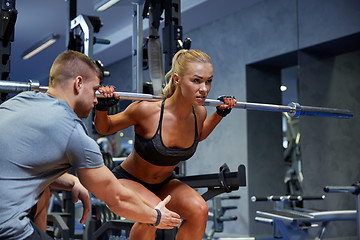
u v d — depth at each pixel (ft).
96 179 4.27
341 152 16.43
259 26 18.39
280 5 17.62
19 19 21.36
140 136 5.77
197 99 5.37
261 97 18.97
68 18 10.86
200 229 5.52
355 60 17.12
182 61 5.40
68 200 10.57
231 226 18.63
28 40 24.50
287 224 11.37
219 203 15.11
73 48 10.80
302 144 16.20
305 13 16.76
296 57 17.89
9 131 4.00
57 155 4.08
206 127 6.36
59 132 4.08
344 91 16.90
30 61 27.99
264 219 11.31
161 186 6.15
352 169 16.10
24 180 3.99
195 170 20.56
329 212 10.44
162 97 5.84
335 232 15.88
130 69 24.91
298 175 20.71
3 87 5.17
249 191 18.08
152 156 5.65
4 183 3.90
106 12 20.61
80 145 4.17
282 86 21.63
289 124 21.56
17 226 3.88
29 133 4.01
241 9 19.15
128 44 23.31
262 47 18.21
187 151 5.80
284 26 17.44
